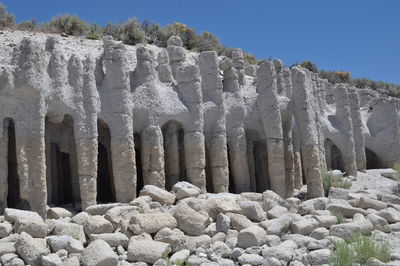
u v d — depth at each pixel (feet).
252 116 54.54
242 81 56.39
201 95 50.29
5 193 39.45
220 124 51.26
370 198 45.91
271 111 52.65
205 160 52.54
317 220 37.93
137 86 47.80
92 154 42.52
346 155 65.16
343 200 45.06
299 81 53.21
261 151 57.67
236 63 56.85
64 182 49.85
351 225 36.42
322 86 68.18
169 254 31.91
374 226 38.83
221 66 54.95
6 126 39.99
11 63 41.75
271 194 44.55
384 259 31.22
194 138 48.83
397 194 56.18
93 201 42.01
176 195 42.68
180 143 51.11
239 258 30.91
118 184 43.73
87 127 42.80
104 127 47.98
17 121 39.91
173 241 32.17
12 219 33.40
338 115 66.54
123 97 45.14
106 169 52.11
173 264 29.81
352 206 43.91
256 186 57.72
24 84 39.91
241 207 39.22
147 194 41.50
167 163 49.24
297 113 52.95
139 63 48.49
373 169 69.77
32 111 40.40
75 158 45.91
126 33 79.82
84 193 41.86
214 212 38.27
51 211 38.68
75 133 42.57
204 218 35.42
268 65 53.52
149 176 46.01
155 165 46.14
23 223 32.07
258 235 33.22
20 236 29.86
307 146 51.88
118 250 31.68
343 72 120.06
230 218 36.42
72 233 32.60
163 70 51.47
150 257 30.12
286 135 55.01
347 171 64.69
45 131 44.88
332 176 55.88
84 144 42.39
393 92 114.93
